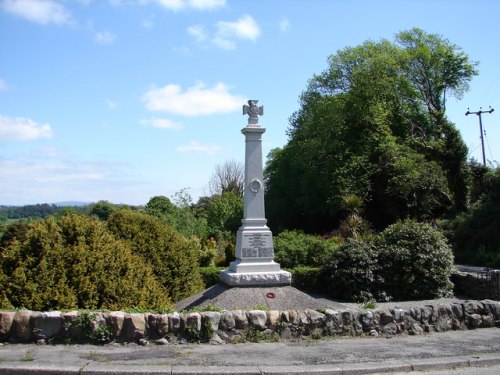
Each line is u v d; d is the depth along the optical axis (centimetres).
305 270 1612
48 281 856
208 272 1667
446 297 1497
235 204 4128
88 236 950
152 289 976
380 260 1511
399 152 3138
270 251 1223
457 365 737
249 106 1285
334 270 1531
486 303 1013
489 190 3077
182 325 809
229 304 1073
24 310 785
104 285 895
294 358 734
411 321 937
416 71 3944
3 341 768
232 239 3209
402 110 3641
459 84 4056
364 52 3538
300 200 3512
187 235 2789
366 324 906
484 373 707
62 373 644
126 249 998
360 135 3391
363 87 3362
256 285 1163
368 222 2745
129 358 708
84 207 3412
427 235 1540
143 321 795
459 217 2903
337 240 2105
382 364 713
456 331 959
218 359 716
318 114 3422
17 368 648
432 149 3312
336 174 3192
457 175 3253
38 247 892
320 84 3684
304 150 3475
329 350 788
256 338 834
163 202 3183
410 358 750
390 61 3491
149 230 1227
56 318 779
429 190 2947
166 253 1216
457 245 2691
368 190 3116
